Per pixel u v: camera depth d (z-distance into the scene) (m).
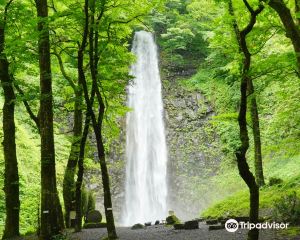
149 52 38.84
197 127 33.91
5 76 14.17
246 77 7.36
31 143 25.20
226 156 31.28
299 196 13.92
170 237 11.28
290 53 8.23
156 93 36.81
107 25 13.12
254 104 18.91
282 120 17.83
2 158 19.89
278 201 14.28
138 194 32.53
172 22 38.03
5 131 14.37
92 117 12.16
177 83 36.81
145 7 13.86
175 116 35.06
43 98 11.28
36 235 13.56
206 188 30.61
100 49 13.35
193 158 32.69
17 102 13.41
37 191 21.50
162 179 33.03
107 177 12.02
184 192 31.44
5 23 13.92
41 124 11.47
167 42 36.56
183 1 36.44
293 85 18.02
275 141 25.27
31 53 14.01
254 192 7.35
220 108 33.50
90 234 13.61
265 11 11.32
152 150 34.66
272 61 8.05
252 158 28.69
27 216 19.72
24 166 22.70
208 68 36.47
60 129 30.84
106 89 14.87
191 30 36.50
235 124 28.36
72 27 13.45
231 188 28.97
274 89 26.64
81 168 14.55
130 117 35.34
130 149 34.00
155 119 35.69
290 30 9.91
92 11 11.86
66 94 17.58
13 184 14.15
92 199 18.69
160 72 37.59
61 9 16.66
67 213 16.52
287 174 22.17
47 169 11.16
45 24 11.35
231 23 9.80
